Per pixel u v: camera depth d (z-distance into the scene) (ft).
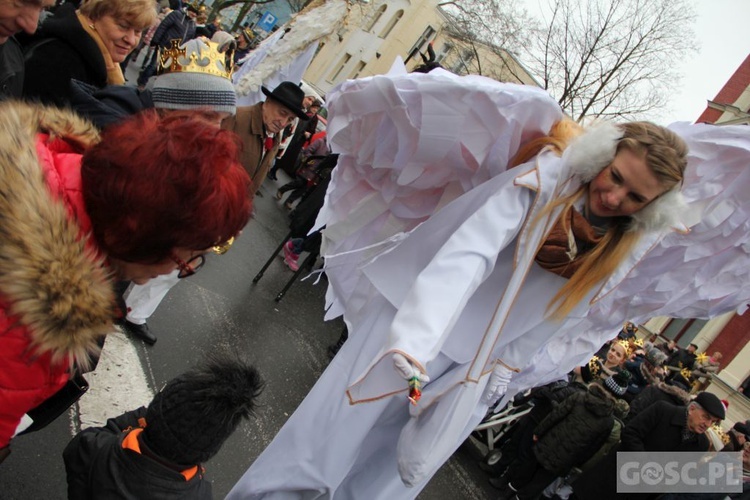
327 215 8.34
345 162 7.96
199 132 3.69
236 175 3.84
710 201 7.57
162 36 27.63
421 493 14.23
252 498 7.09
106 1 8.29
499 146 6.65
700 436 13.44
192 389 4.85
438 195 7.57
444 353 7.02
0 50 6.97
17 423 3.77
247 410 5.09
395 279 7.00
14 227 3.13
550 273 7.02
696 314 9.57
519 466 15.81
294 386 13.46
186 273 4.01
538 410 16.05
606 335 9.28
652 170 5.90
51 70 8.06
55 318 3.31
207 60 8.39
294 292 18.67
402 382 6.24
